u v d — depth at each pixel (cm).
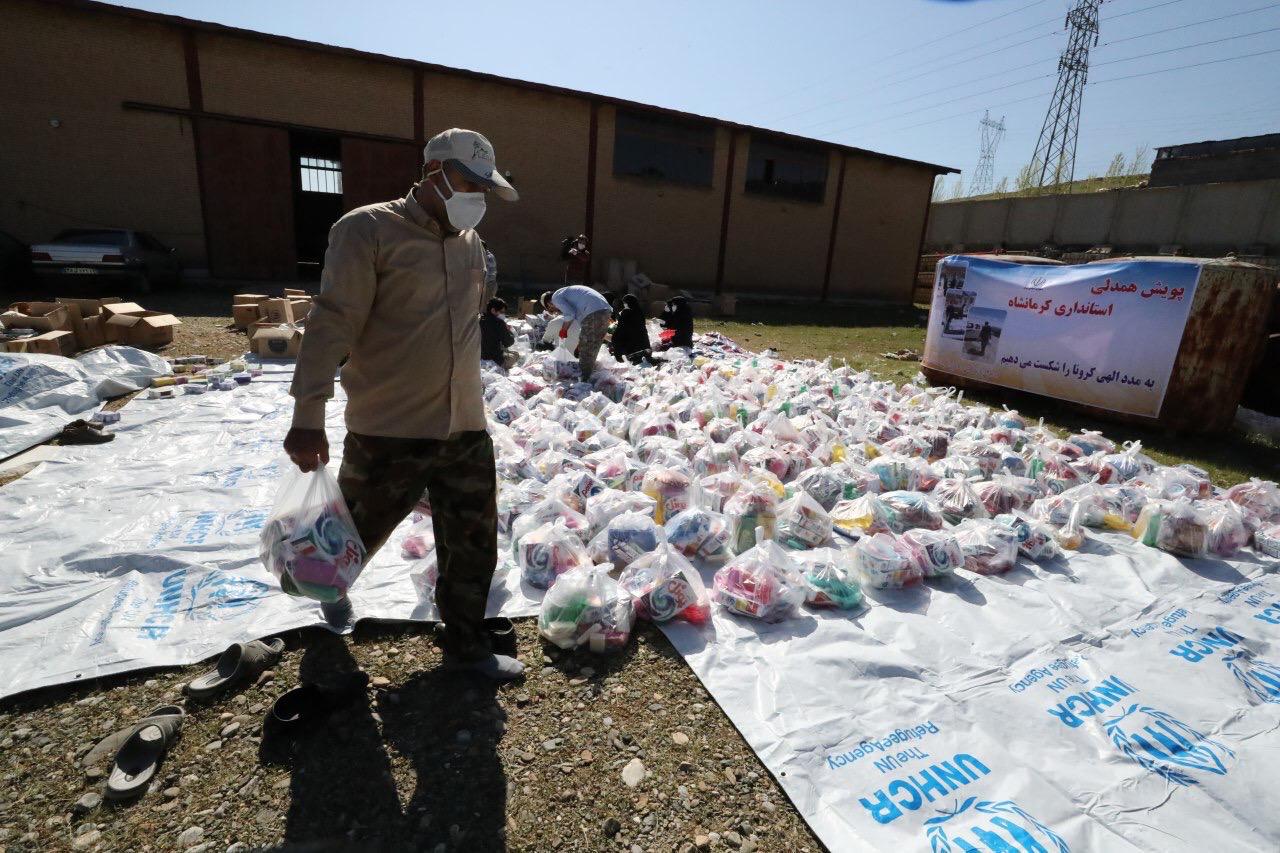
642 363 831
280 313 865
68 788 187
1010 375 775
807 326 1593
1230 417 640
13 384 507
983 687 245
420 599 284
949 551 324
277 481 400
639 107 1769
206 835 175
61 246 1111
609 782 201
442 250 206
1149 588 325
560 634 257
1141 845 182
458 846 177
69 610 262
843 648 263
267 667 238
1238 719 232
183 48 1332
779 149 2052
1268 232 2452
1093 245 2919
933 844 178
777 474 436
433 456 218
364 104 1504
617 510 345
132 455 439
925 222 2409
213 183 1405
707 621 281
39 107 1264
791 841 184
